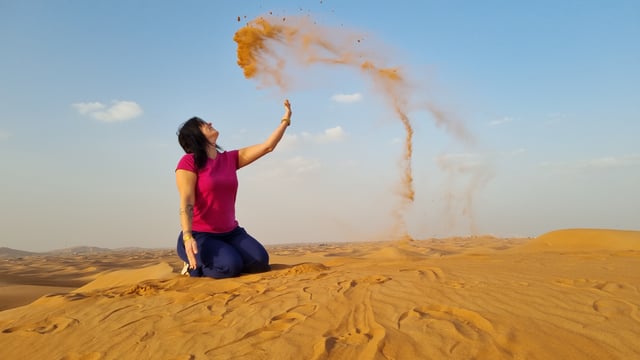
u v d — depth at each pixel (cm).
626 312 272
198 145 537
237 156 580
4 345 317
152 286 454
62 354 292
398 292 355
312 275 472
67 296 429
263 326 296
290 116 599
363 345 245
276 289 404
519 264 512
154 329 315
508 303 304
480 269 462
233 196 562
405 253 1188
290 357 237
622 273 417
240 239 554
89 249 12356
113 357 277
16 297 1028
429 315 291
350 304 328
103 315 362
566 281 371
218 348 264
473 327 262
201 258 515
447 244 1917
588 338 233
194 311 348
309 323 290
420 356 225
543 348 224
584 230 958
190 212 518
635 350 216
